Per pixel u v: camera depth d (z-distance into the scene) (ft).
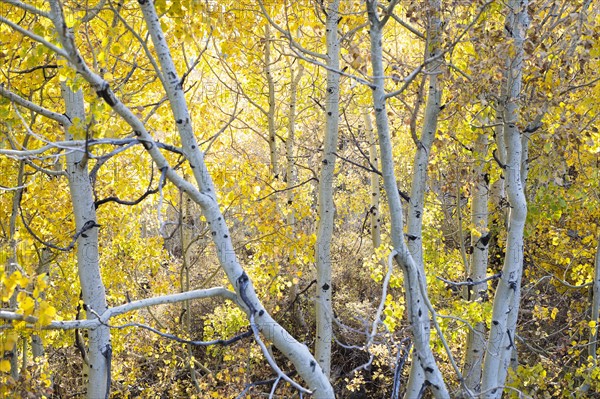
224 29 21.72
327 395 11.69
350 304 36.60
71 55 9.46
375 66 11.59
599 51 15.01
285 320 36.35
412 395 16.47
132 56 19.92
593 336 24.76
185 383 32.37
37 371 16.52
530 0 14.05
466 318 21.03
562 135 14.61
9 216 20.04
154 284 27.63
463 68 17.63
